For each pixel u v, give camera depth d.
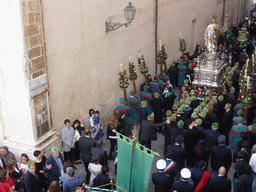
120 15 12.66
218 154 8.31
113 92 12.98
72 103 10.55
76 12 10.14
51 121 9.62
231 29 26.70
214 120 9.99
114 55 12.65
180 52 19.53
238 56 20.36
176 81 16.30
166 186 7.32
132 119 12.22
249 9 35.78
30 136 9.06
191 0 20.06
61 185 7.27
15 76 8.61
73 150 9.80
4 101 9.05
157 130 12.05
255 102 11.66
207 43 13.65
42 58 8.88
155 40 15.91
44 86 9.10
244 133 9.09
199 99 12.97
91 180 7.85
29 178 7.18
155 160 10.24
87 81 11.19
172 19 17.67
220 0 25.92
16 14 7.99
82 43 10.62
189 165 9.59
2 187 6.74
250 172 7.25
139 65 13.45
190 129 9.18
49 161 7.82
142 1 14.18
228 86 13.09
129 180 7.13
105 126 12.52
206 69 13.07
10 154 8.63
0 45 8.46
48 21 9.02
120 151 7.07
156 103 11.47
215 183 7.09
